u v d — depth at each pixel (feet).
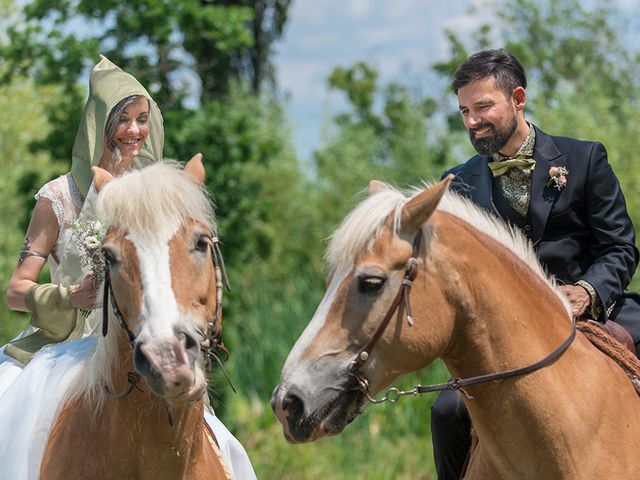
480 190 16.98
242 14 42.73
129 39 41.24
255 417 43.80
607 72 61.98
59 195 16.30
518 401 14.14
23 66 41.50
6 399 15.56
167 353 12.48
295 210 59.62
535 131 16.92
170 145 41.16
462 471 16.56
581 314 15.83
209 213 14.01
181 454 14.24
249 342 48.44
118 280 13.41
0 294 42.96
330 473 39.09
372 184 14.90
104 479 14.23
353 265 13.67
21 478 14.64
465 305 13.97
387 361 13.67
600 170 16.67
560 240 16.72
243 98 58.44
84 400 14.64
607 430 14.38
